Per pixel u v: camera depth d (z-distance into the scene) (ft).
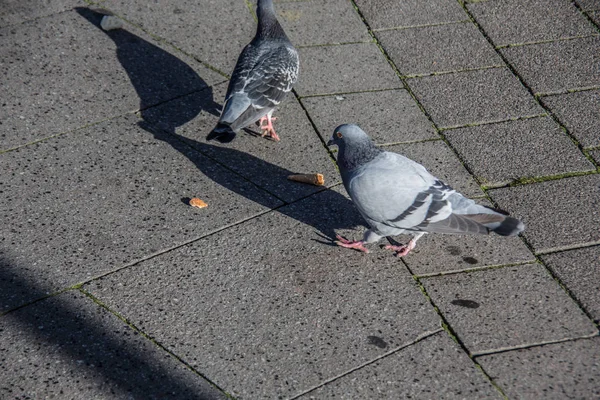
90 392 12.69
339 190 17.63
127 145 18.56
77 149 18.30
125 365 13.23
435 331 14.10
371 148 15.69
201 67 21.44
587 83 20.80
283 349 13.65
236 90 18.30
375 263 15.71
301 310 14.48
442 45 22.36
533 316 14.39
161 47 22.09
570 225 16.43
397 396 12.80
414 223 14.89
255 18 23.58
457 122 19.52
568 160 18.24
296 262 15.62
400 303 14.70
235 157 18.52
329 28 23.08
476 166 18.11
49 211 16.49
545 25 23.21
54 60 21.24
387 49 22.22
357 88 20.77
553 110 19.86
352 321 14.28
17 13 23.06
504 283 15.15
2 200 16.67
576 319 14.33
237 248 15.88
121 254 15.56
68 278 14.93
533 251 15.88
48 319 14.05
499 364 13.39
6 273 14.94
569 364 13.39
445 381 13.08
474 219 14.66
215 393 12.76
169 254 15.65
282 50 19.29
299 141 19.06
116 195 17.06
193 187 17.47
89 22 22.88
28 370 13.05
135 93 20.30
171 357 13.42
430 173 16.80
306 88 20.75
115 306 14.40
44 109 19.48
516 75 21.18
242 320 14.21
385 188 14.97
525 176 17.80
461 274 15.40
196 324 14.11
